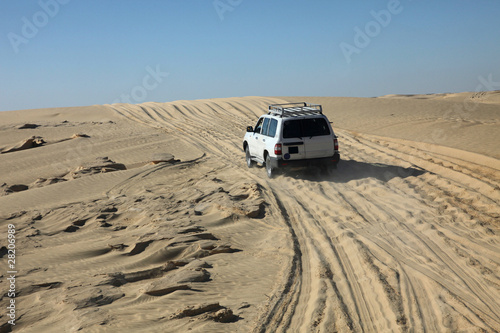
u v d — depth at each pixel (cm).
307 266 702
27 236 901
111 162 1830
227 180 1411
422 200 998
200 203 1102
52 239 884
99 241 849
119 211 1090
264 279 660
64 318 530
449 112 2847
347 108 3572
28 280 661
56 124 3506
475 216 857
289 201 1108
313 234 858
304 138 1309
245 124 3150
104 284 636
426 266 649
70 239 884
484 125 1952
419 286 581
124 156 2059
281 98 4675
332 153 1325
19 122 3794
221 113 3831
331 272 660
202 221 945
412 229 820
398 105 3484
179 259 752
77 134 2686
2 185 1580
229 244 814
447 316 496
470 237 750
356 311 532
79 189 1402
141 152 2127
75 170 1698
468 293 557
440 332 466
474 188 1055
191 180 1453
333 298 566
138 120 3628
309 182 1286
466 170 1229
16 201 1291
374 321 505
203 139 2456
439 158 1434
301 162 1311
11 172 1894
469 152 1411
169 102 4959
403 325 485
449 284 585
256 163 1636
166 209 1052
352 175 1350
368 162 1515
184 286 625
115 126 3244
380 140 1953
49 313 548
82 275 683
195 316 531
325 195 1131
